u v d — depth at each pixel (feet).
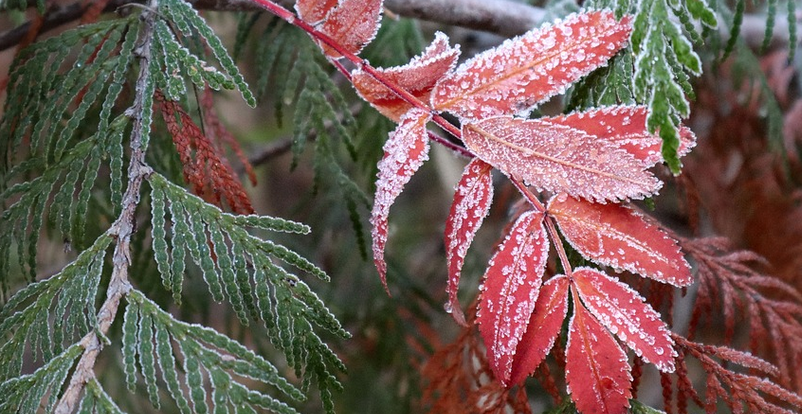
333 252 2.89
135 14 1.75
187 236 1.63
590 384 1.59
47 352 1.62
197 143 1.71
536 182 1.60
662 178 1.92
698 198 1.92
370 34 1.69
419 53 2.24
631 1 1.65
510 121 1.61
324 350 1.65
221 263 1.63
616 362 1.59
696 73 1.57
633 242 1.61
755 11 2.82
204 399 1.56
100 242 1.63
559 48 1.62
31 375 1.56
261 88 2.07
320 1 1.68
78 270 1.62
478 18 2.04
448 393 1.83
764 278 1.83
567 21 1.62
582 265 1.73
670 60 1.63
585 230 1.61
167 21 1.80
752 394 1.65
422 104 1.64
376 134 2.26
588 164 1.60
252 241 1.64
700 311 1.81
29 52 1.81
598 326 1.60
